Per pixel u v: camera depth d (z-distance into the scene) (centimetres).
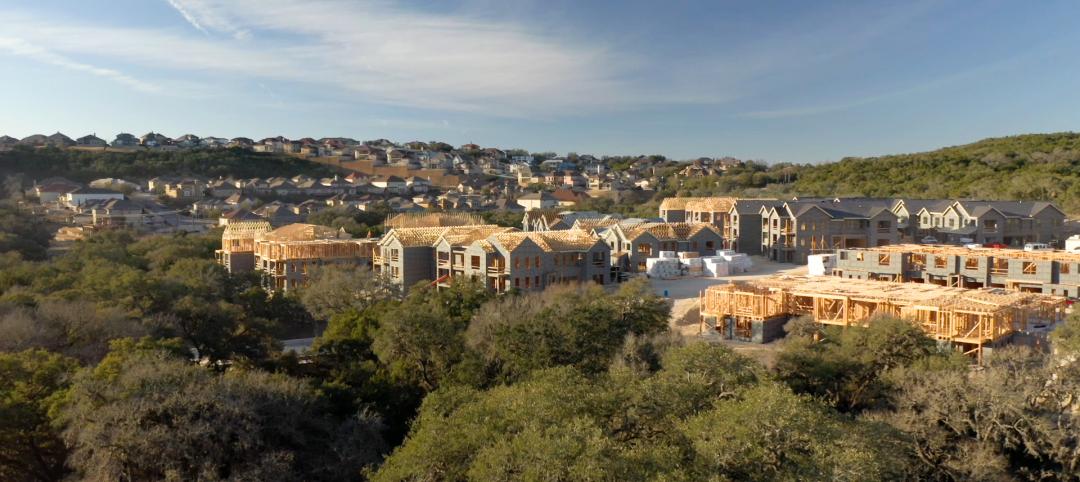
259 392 4803
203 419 4375
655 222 15025
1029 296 7825
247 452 4469
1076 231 13888
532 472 3209
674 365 4766
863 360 5666
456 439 3784
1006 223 13575
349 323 6994
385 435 5325
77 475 4359
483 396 4434
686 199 16500
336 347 6519
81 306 6259
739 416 3650
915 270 10144
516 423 3822
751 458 3500
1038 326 7769
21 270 9006
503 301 7300
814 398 4709
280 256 11112
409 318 5872
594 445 3325
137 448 4141
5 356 4925
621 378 4500
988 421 4588
